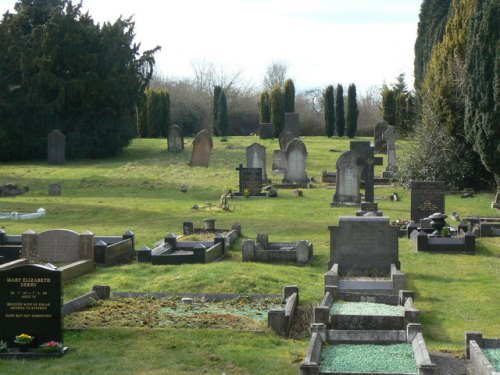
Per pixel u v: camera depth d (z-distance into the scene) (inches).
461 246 1019.3
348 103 3425.2
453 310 702.5
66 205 1547.7
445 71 1841.8
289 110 3366.1
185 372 506.9
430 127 1854.1
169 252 978.1
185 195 1750.7
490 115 1515.7
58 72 2508.6
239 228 1162.0
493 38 1520.7
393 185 1889.8
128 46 2618.1
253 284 784.9
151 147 2696.9
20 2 2662.4
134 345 564.4
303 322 642.2
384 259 813.2
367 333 551.2
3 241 1008.9
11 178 2073.1
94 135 2461.9
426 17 2815.0
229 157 2313.0
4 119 2432.3
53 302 542.6
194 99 4124.0
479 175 1807.3
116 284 805.2
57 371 502.9
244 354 544.4
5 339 543.5
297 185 1860.2
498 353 518.0
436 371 500.4
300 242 946.1
